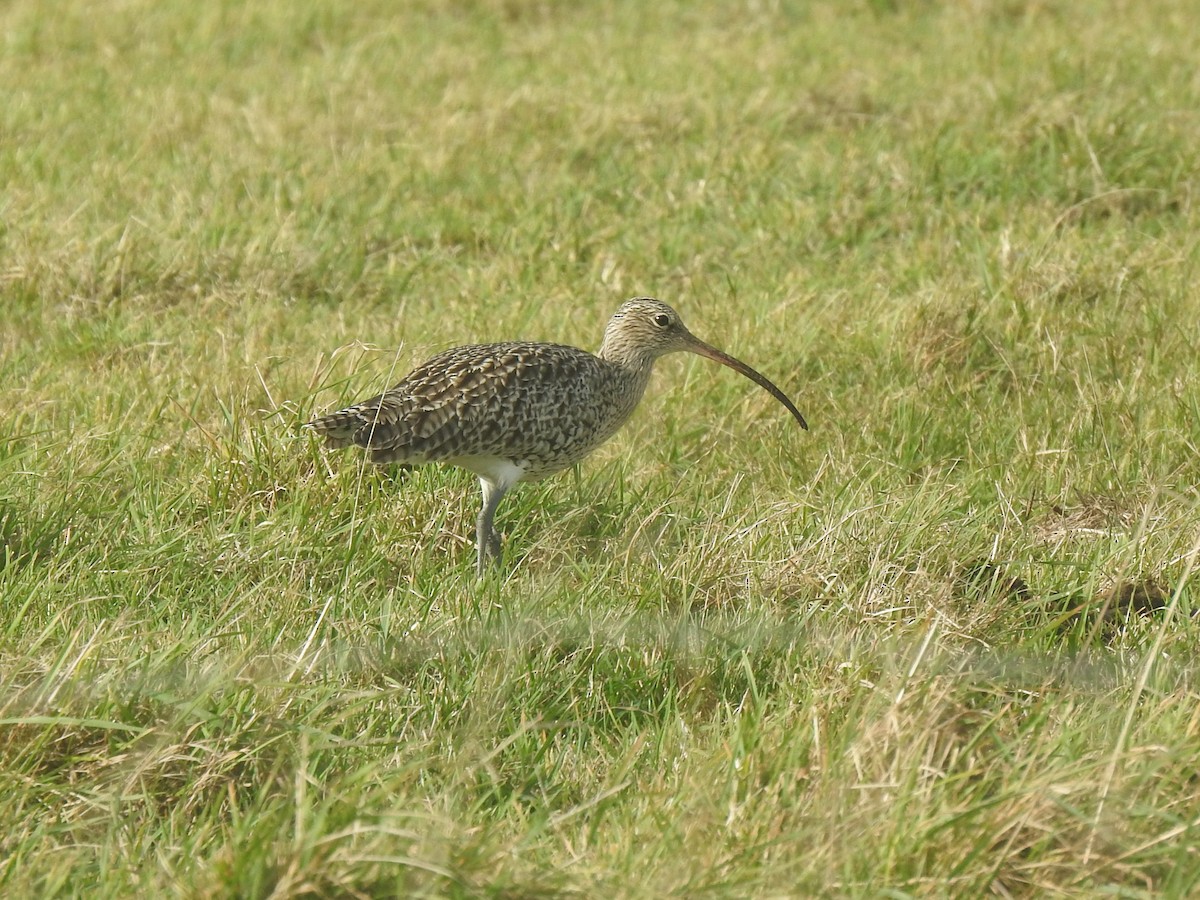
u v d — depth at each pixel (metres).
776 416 13.33
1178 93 19.36
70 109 21.38
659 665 9.35
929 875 7.10
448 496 11.47
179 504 11.06
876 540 10.56
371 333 14.67
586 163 19.17
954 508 11.35
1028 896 7.10
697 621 9.81
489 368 11.35
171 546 10.38
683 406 13.48
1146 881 7.18
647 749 8.57
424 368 11.41
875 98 20.12
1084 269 15.13
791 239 16.75
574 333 14.77
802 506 11.05
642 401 13.79
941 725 7.82
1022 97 19.38
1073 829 7.33
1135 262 15.27
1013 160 17.88
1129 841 7.27
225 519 10.98
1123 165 17.48
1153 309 14.38
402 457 10.95
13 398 13.00
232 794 7.57
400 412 10.98
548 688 9.10
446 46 23.83
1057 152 17.81
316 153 19.28
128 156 19.47
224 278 16.00
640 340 12.48
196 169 18.70
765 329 14.54
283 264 16.12
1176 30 22.41
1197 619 9.81
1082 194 17.38
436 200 18.12
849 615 9.78
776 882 7.03
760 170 18.22
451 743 8.45
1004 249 15.48
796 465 12.43
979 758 7.79
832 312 14.80
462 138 19.62
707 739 8.59
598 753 8.66
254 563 10.34
